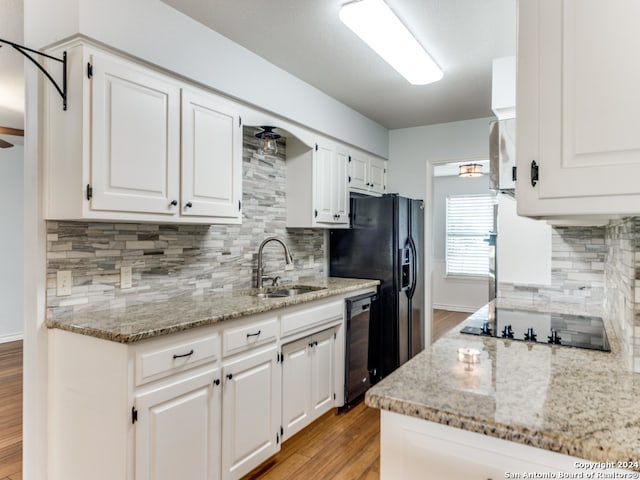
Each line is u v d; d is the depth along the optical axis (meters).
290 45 2.47
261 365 2.20
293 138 3.10
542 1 1.00
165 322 1.75
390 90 3.20
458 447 0.97
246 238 2.94
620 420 0.90
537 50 1.01
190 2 2.02
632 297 1.24
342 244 3.69
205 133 2.21
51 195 1.80
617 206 0.91
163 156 1.99
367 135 3.92
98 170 1.73
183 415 1.76
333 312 2.86
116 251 2.12
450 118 3.95
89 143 1.70
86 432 1.68
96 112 1.73
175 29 2.08
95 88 1.73
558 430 0.86
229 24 2.23
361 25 2.12
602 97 0.93
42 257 1.83
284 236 3.29
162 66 2.02
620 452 0.78
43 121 1.82
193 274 2.54
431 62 2.53
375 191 4.16
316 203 3.23
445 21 2.18
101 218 1.74
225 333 1.97
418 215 3.98
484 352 1.43
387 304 3.46
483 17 2.14
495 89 2.55
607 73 0.92
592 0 0.94
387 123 4.12
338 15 2.14
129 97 1.85
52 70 1.79
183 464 1.76
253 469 2.23
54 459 1.81
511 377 1.18
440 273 7.00
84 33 1.71
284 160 3.31
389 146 4.39
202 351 1.84
